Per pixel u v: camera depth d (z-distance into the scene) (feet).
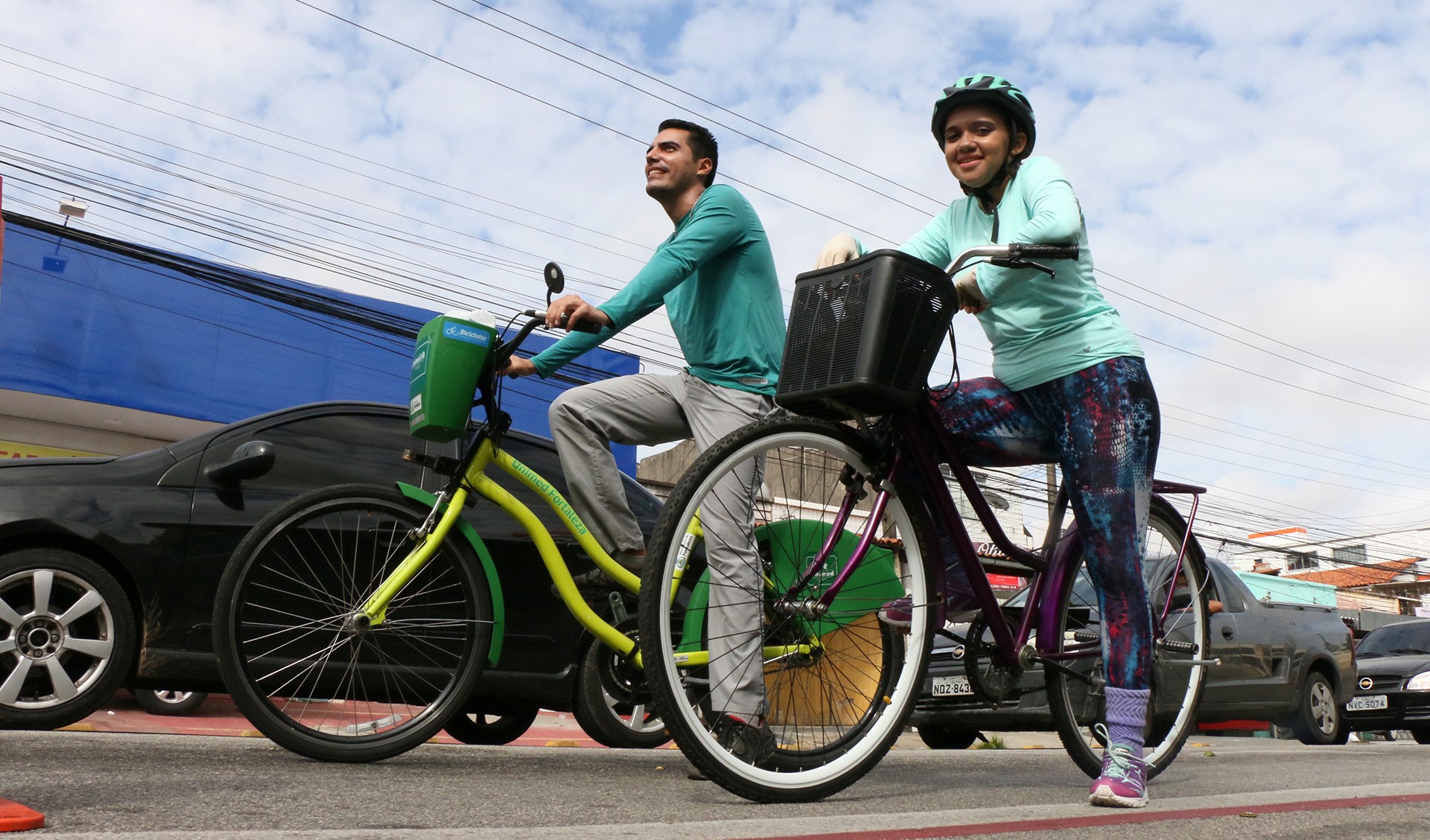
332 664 9.65
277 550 9.20
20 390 32.50
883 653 7.61
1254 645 22.29
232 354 36.42
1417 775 11.07
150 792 6.00
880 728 7.31
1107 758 7.07
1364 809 7.09
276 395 36.99
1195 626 9.68
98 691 10.68
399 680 9.81
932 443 7.74
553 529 12.14
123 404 34.19
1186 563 9.69
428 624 8.78
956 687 18.39
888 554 7.79
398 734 8.35
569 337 9.29
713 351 8.80
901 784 8.21
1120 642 7.30
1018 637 8.07
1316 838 5.76
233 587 7.97
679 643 7.88
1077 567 8.40
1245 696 21.80
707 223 8.52
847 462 7.45
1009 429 7.93
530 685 11.69
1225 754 15.02
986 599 7.85
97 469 11.18
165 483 11.25
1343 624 25.99
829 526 7.68
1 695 10.36
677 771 9.19
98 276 34.35
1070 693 8.65
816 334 7.05
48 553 10.61
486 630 8.64
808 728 7.60
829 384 6.87
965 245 8.02
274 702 8.19
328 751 8.14
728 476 7.69
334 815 5.54
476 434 8.95
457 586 8.81
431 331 8.29
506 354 8.54
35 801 5.49
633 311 8.09
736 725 7.29
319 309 35.45
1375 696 29.14
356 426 12.48
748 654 7.47
